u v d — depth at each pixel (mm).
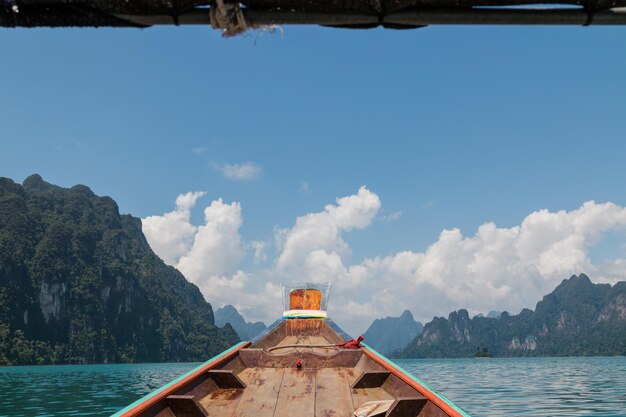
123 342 195500
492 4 2299
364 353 6707
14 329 156500
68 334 173750
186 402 4879
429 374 53406
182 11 2258
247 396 5641
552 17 2359
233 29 2289
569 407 20031
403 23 2361
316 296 10555
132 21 2338
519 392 27562
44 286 172250
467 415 4410
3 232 176750
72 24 2381
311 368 6660
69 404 24141
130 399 26828
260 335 9438
